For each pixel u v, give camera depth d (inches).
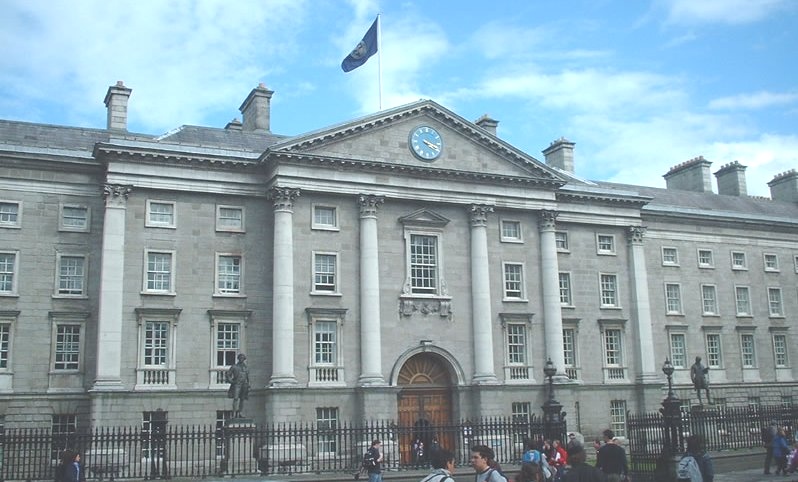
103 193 1727.4
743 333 2482.8
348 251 1877.5
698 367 1738.4
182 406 1705.2
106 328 1658.5
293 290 1801.2
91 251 1740.9
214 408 1732.3
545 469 888.3
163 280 1759.4
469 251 2003.0
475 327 1951.3
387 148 1934.1
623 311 2240.4
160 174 1768.0
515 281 2054.6
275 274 1782.7
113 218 1710.1
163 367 1708.9
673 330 2361.0
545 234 2090.3
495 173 2012.8
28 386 1647.4
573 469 544.7
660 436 1307.8
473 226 2001.7
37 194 1721.2
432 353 1920.5
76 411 1670.8
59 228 1722.4
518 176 2044.8
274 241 1812.3
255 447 1465.3
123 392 1643.7
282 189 1807.3
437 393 1932.8
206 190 1809.8
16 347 1652.3
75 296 1711.4
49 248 1711.4
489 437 1831.9
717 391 2384.4
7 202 1696.6
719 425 1581.0
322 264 1856.5
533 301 2054.6
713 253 2496.3
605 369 2177.7
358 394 1802.4
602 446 826.8
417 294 1921.8
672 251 2434.8
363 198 1886.1
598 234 2260.1
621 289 2252.7
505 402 1934.1
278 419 1705.2
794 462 1242.0
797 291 2625.5
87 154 1764.3
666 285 2391.7
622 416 2167.8
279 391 1717.5
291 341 1758.1
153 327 1727.4
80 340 1702.8
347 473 1470.2
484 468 518.3
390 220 1935.3
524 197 2066.9
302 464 1561.3
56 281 1702.8
